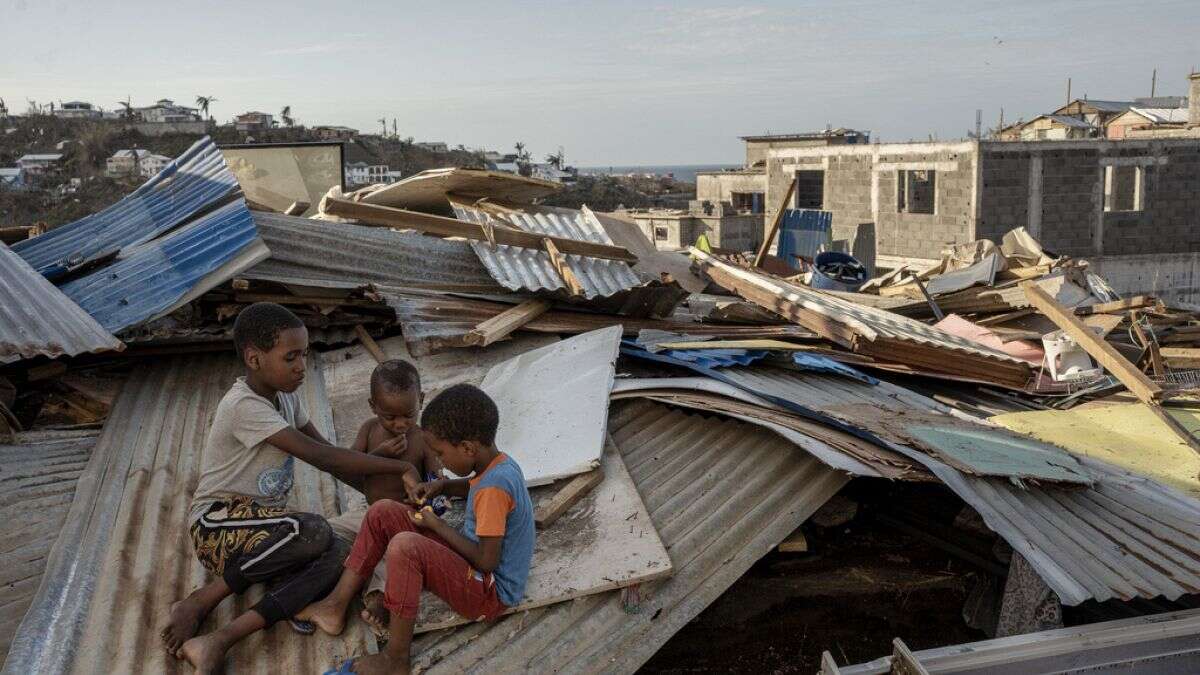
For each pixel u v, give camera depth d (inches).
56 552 157.6
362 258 275.7
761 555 168.7
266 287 264.2
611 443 200.5
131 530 167.2
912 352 267.1
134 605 144.2
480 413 136.3
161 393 237.6
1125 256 1144.2
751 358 250.7
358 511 159.3
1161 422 245.3
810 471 189.0
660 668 182.5
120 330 225.5
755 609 198.5
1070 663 143.9
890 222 1237.1
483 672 138.5
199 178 325.1
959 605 200.1
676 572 163.6
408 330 245.9
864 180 1264.8
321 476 194.1
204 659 128.9
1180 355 307.0
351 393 235.1
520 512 141.6
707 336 277.7
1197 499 197.8
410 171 3272.6
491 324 254.1
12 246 305.1
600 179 3986.2
